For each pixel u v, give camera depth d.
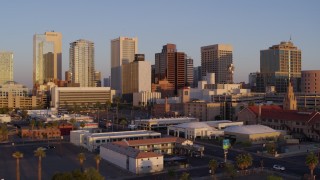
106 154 189.62
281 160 188.00
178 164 178.00
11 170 166.12
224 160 186.00
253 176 155.38
